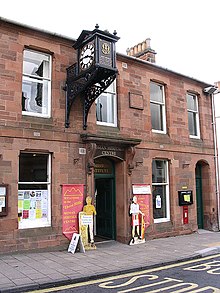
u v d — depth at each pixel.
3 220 8.98
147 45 15.40
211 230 14.77
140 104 12.61
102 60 9.45
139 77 12.85
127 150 11.76
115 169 12.14
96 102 11.71
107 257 9.06
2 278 6.77
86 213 10.33
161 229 12.65
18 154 9.47
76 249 9.82
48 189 10.15
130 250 10.15
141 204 12.08
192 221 13.88
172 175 13.41
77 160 10.58
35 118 10.03
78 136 10.74
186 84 14.75
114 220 11.95
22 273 7.17
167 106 13.77
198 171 15.44
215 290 6.23
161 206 13.23
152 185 13.02
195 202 14.13
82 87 9.95
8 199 9.12
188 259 9.14
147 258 8.97
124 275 7.48
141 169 12.30
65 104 10.64
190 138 14.64
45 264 8.06
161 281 6.93
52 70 10.61
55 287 6.51
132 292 6.16
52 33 10.45
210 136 15.55
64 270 7.52
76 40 10.71
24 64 10.31
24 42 10.05
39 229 9.61
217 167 15.51
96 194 12.86
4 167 9.17
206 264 8.57
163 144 13.20
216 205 15.22
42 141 9.96
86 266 7.95
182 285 6.60
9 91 9.56
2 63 9.55
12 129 9.44
